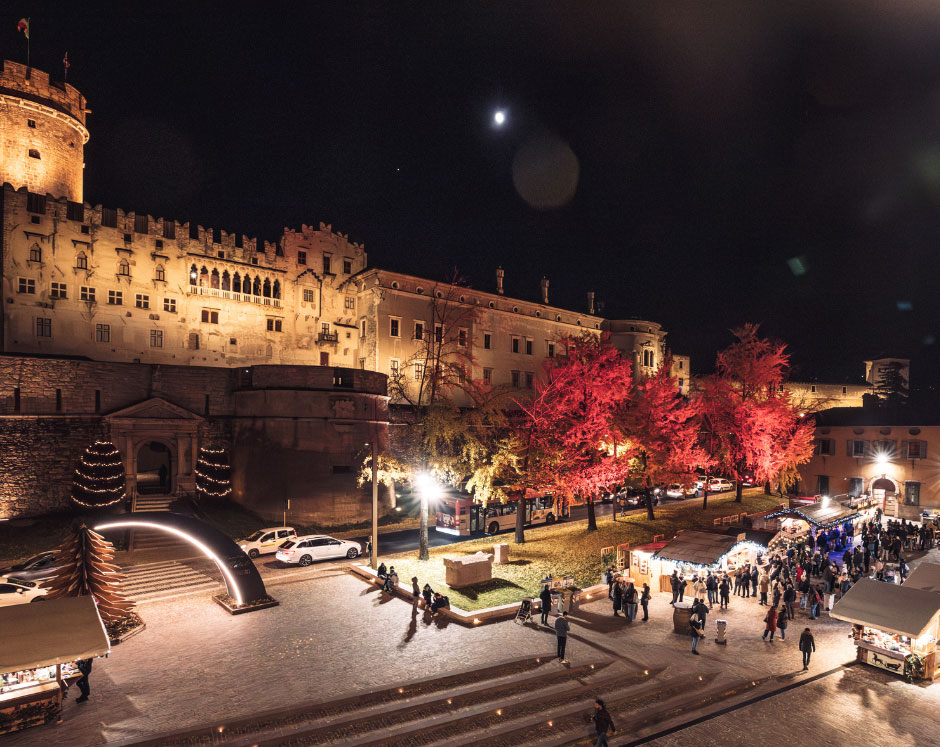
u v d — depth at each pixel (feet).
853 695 58.90
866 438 180.65
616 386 126.00
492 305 212.84
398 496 155.74
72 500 122.31
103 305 154.10
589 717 52.95
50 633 50.90
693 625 68.13
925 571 72.79
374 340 186.09
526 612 76.13
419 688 56.03
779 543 108.88
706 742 49.75
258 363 178.29
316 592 86.94
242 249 178.29
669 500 176.45
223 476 141.38
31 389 120.06
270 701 52.49
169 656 62.80
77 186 173.27
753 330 164.66
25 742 45.70
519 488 118.01
